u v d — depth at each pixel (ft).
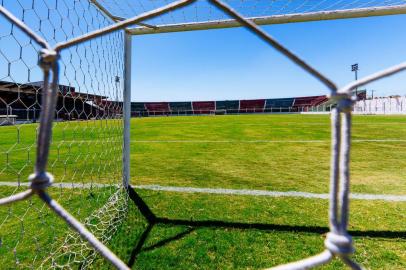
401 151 20.29
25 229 6.97
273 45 1.77
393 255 5.98
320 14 8.59
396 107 109.29
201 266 5.58
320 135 32.32
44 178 1.91
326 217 8.10
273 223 7.65
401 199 9.66
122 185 10.30
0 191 10.59
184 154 20.01
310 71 1.78
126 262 5.67
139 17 1.90
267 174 13.76
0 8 1.91
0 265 5.37
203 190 10.82
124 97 10.06
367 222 7.67
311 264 1.85
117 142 10.36
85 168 13.46
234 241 6.60
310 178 12.92
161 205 9.02
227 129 42.86
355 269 1.80
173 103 187.52
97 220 7.50
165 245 6.36
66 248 6.04
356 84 1.77
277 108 175.42
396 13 8.20
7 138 30.60
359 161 16.76
